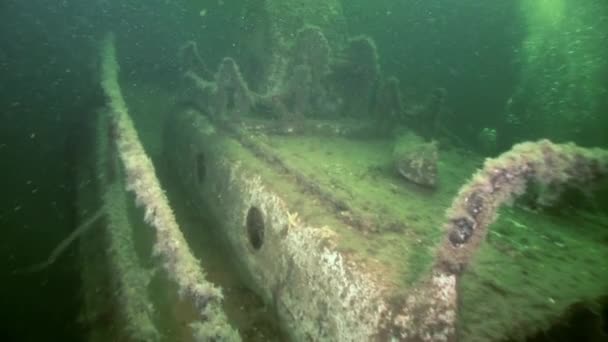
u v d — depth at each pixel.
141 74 14.71
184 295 3.04
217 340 2.75
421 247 3.56
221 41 15.06
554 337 2.96
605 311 3.32
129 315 3.77
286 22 8.08
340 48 8.62
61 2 15.90
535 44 12.62
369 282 3.02
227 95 6.69
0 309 4.91
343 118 7.99
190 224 6.38
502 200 2.46
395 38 15.59
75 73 14.16
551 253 4.47
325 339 3.33
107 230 5.15
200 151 6.59
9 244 6.38
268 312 4.43
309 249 3.70
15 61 14.28
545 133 11.68
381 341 2.73
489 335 2.83
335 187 4.79
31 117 11.62
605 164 2.64
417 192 5.41
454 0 13.72
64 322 4.25
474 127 12.84
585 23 11.69
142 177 3.96
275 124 6.86
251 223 4.80
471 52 14.33
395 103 7.78
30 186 8.35
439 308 2.48
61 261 5.38
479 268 3.90
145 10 15.98
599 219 5.62
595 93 11.48
